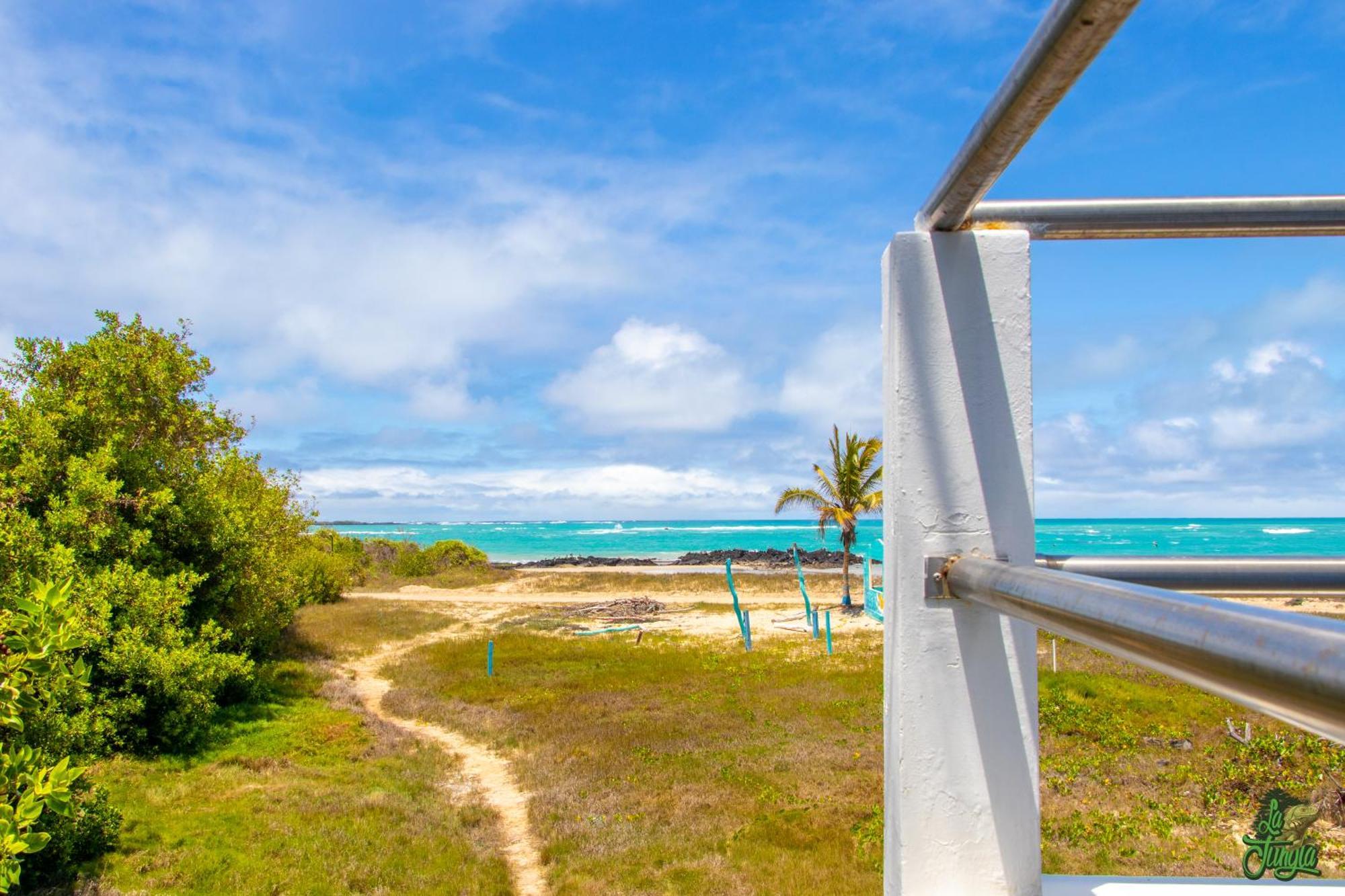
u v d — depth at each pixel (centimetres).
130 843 716
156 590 1062
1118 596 59
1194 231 107
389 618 2597
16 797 300
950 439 115
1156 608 53
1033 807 114
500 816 882
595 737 1153
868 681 1488
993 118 77
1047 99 70
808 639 2120
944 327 116
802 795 878
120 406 1245
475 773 1047
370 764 1045
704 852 735
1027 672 115
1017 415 116
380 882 679
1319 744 784
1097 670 1309
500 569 4712
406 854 741
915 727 114
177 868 671
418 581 4038
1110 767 863
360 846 748
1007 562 114
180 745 1038
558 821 839
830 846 732
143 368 1256
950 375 116
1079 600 65
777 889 650
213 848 721
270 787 910
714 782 936
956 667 114
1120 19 56
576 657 1862
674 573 4431
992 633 114
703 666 1719
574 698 1431
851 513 2709
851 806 834
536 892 695
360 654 1972
